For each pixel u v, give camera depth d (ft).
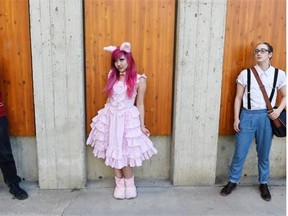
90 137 10.56
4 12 10.00
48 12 9.80
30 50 10.28
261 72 10.05
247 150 10.53
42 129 10.57
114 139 9.92
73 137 10.68
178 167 11.16
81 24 10.09
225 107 11.10
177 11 10.34
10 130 10.82
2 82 10.47
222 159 11.73
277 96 11.05
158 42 10.50
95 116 10.77
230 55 10.76
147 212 9.84
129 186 10.55
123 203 10.29
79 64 10.19
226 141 11.60
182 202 10.39
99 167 11.51
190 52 10.33
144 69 10.66
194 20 10.12
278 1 10.54
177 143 10.95
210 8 10.09
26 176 11.39
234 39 10.66
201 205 10.23
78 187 11.06
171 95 10.93
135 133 9.95
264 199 10.57
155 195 10.76
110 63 10.52
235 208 10.11
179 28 10.16
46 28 9.89
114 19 10.28
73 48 10.07
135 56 10.55
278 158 11.80
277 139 11.67
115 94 9.87
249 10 10.52
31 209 9.90
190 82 10.54
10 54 10.29
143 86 9.99
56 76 10.22
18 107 10.68
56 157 10.80
